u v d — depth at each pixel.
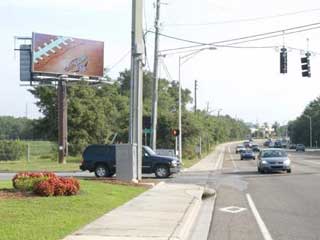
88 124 98.69
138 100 36.88
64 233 15.21
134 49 36.84
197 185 36.28
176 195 28.41
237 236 16.66
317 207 24.20
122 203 24.08
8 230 14.80
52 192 23.14
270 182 40.41
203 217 21.30
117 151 35.94
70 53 78.50
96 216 19.38
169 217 19.91
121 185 32.09
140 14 36.97
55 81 78.81
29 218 17.11
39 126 105.06
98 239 14.85
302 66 48.75
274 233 17.14
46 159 86.75
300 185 37.09
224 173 54.03
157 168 45.75
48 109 103.75
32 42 75.62
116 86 119.94
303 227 18.38
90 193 25.14
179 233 16.31
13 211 18.38
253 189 34.31
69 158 85.88
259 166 54.44
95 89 106.25
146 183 35.12
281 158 53.53
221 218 20.94
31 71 75.81
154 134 53.62
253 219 20.55
